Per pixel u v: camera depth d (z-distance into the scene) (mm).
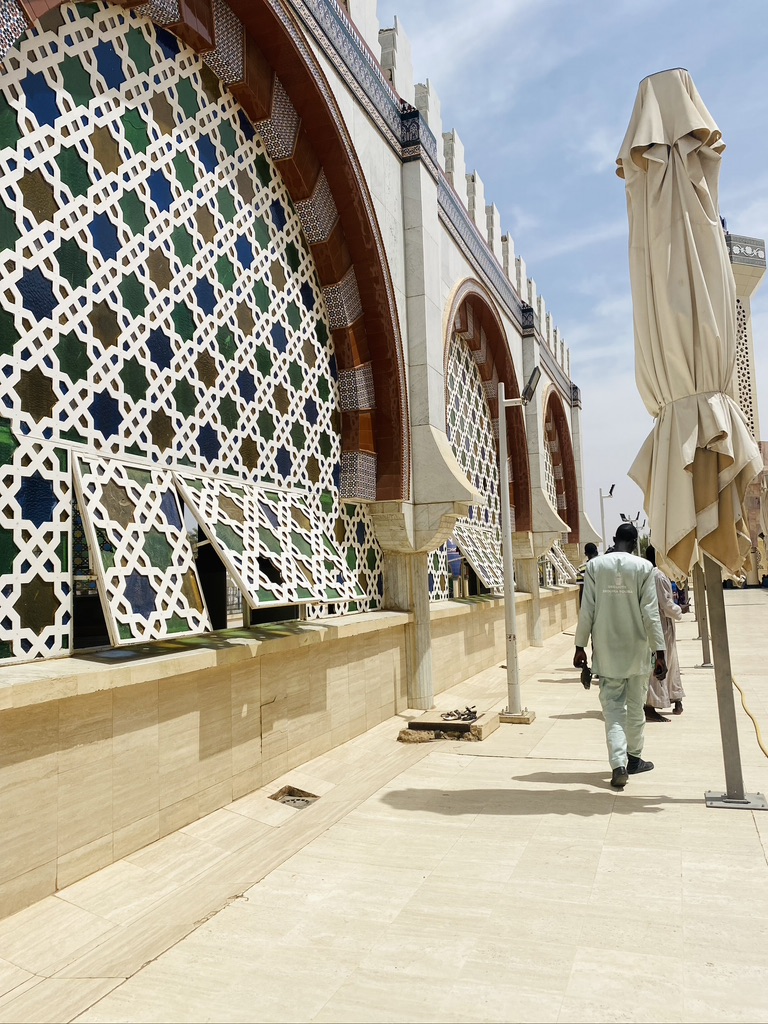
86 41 4430
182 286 5180
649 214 4695
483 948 2842
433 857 3857
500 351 13227
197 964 2824
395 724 7430
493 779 5387
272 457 6230
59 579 3977
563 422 20438
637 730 5211
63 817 3516
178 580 4547
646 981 2551
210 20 5469
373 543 8078
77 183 4277
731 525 4430
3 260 3756
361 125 7359
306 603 5488
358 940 2967
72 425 4145
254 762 5133
